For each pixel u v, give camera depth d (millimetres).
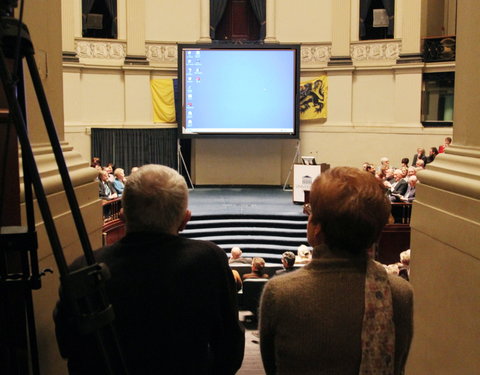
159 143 16141
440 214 2840
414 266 3275
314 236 1770
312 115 16469
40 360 2381
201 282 1838
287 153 16719
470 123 2795
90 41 15844
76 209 1452
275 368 1751
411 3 15508
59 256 1347
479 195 2436
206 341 1875
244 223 12742
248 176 16750
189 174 16844
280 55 15164
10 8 1438
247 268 9031
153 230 1876
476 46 2727
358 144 16281
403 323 1641
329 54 16406
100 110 15992
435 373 2900
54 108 2893
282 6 16469
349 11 16156
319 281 1646
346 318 1608
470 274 2496
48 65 2803
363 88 16297
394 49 15914
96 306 1512
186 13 16344
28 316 1769
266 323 1680
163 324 1794
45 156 2658
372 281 1626
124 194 1896
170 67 16281
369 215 1631
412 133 15680
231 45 15141
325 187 1671
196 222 12586
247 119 15328
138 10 16062
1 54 1350
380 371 1577
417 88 15602
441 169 2928
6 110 1787
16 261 1919
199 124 15359
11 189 1891
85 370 1764
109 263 1821
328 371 1612
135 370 1787
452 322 2688
